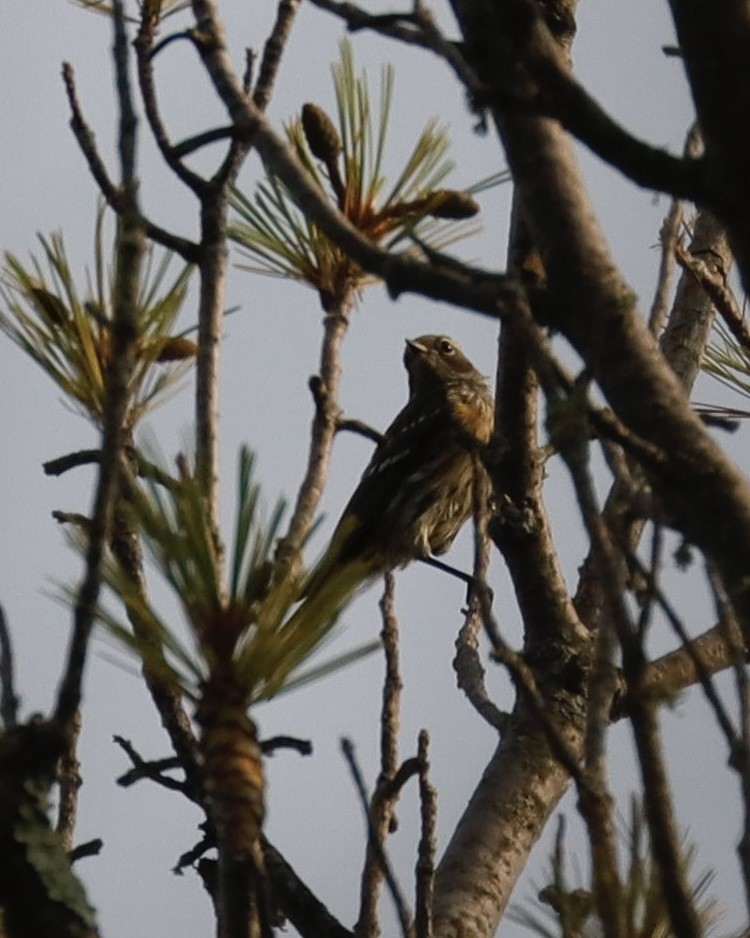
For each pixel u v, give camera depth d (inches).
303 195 259.9
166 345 354.9
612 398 239.0
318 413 313.3
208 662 239.1
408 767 271.9
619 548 211.5
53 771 218.7
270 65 347.3
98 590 213.0
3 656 247.9
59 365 346.0
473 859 354.0
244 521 242.5
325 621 239.8
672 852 189.6
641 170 219.8
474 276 248.4
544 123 259.4
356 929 266.8
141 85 324.8
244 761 234.8
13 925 215.0
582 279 247.1
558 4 325.7
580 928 212.1
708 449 229.9
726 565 222.7
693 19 216.2
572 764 205.6
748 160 215.3
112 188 332.5
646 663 195.5
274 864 296.7
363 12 272.2
